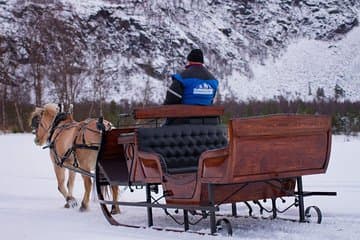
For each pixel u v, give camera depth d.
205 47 123.75
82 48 91.56
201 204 7.66
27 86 67.56
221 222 8.33
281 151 7.60
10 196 13.30
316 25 151.75
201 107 8.63
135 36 105.00
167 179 8.06
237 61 124.81
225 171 7.17
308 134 7.89
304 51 139.12
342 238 7.18
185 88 8.59
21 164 21.03
